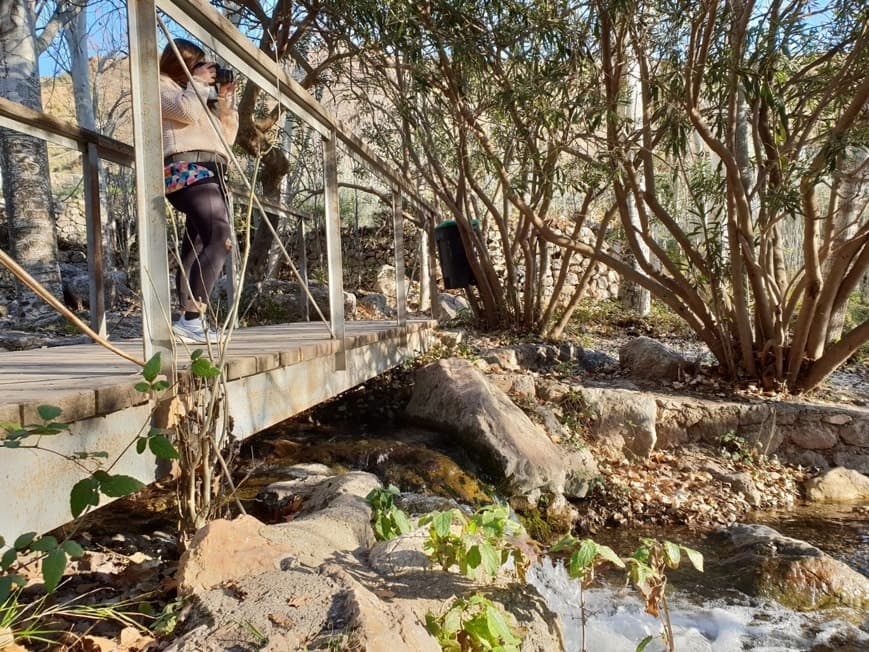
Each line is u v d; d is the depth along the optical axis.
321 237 13.80
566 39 6.44
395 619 1.86
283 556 2.19
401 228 6.29
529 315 9.46
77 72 11.37
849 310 14.15
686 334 10.95
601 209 13.32
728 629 3.80
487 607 2.04
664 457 6.54
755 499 6.02
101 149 3.92
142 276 2.18
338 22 7.75
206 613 1.88
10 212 8.18
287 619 1.80
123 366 2.84
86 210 3.79
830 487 6.25
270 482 4.16
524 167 7.23
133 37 2.09
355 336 4.47
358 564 2.36
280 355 3.07
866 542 5.19
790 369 7.10
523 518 5.18
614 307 12.81
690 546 5.11
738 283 6.92
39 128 3.31
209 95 3.31
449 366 6.26
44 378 2.39
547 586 4.06
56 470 1.83
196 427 2.36
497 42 6.84
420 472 4.96
